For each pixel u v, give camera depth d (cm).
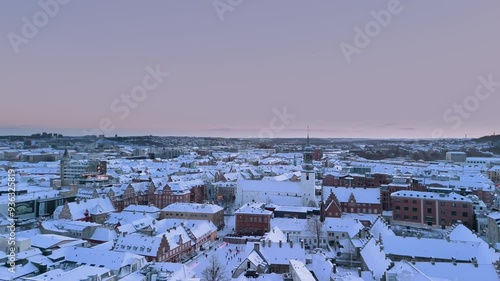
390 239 12619
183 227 16575
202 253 16038
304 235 16762
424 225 19800
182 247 15275
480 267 9606
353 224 16775
